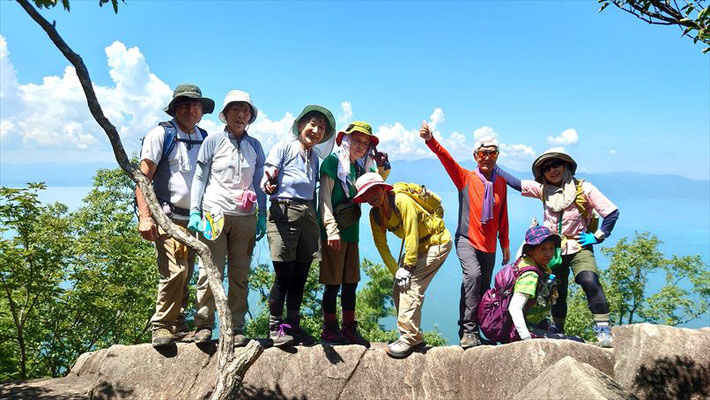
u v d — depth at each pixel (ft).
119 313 56.44
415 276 13.92
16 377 48.47
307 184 13.35
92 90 9.16
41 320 50.42
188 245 9.37
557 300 15.14
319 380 13.42
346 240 14.37
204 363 13.09
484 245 14.26
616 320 116.67
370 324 117.70
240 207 12.98
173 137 13.06
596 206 13.58
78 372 15.08
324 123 13.52
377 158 14.89
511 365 12.53
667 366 11.43
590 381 8.75
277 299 13.74
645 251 108.27
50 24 8.94
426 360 13.98
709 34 8.95
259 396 12.97
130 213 79.66
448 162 14.48
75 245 48.78
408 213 13.29
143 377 12.85
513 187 14.85
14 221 38.83
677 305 106.11
